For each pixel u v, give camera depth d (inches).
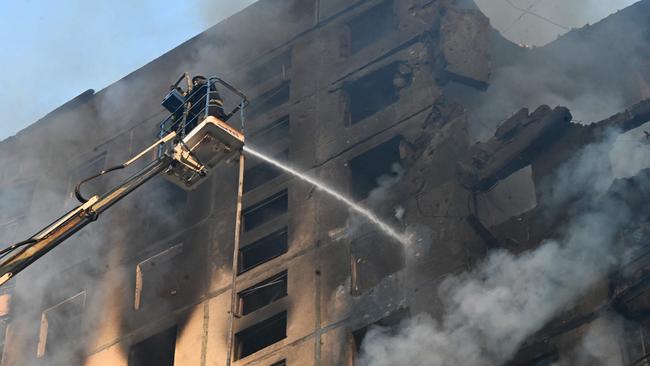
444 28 1707.7
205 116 767.1
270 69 1999.3
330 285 1530.5
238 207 748.6
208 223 1804.9
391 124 1658.5
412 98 1670.8
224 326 1617.9
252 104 1931.6
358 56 1808.6
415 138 1609.3
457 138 1573.6
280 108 1844.2
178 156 729.6
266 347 1547.7
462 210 1482.5
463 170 1514.5
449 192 1509.6
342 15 1923.0
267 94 1908.2
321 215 1632.6
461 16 1724.9
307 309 1524.4
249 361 1524.4
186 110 783.7
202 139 738.2
